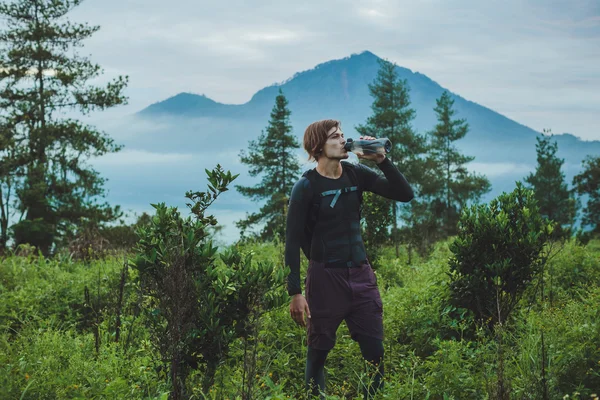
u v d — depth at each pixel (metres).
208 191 3.73
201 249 3.72
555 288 6.73
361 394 3.96
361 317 4.18
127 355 4.42
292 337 5.26
